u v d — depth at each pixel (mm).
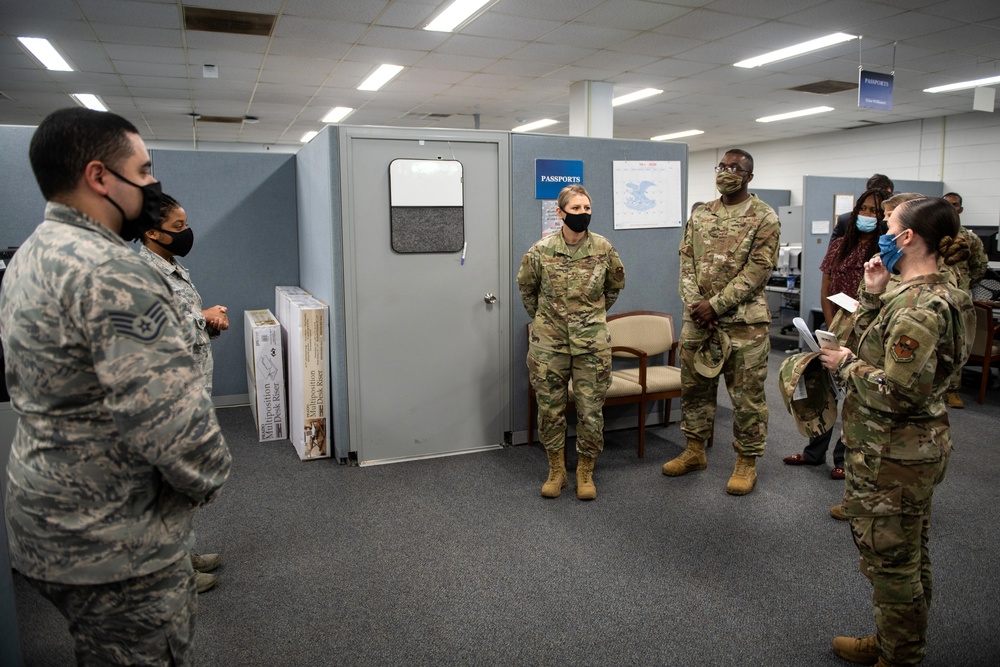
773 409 4383
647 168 3797
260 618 2049
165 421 997
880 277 1693
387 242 3307
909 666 1684
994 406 4441
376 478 3213
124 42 5707
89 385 1005
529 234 3566
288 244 4520
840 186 6559
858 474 1659
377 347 3354
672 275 3965
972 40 5809
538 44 5949
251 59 6344
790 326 7551
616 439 3777
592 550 2473
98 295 971
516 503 2906
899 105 8625
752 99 8484
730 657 1851
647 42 5902
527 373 3658
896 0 4797
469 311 3494
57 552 1018
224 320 2475
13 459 1057
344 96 8250
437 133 3307
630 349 3408
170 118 9805
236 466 3381
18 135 3857
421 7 4926
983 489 3041
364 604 2125
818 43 5922
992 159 8969
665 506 2859
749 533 2600
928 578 1745
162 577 1104
